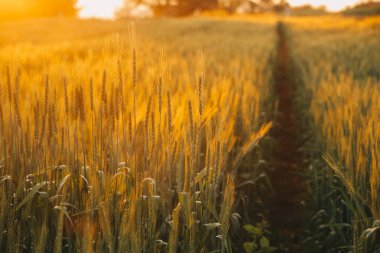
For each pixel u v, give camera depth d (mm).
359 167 3701
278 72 16203
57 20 60469
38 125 2973
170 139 2986
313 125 7383
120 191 2781
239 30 36875
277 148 8500
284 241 5230
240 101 6023
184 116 3314
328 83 8289
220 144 3199
